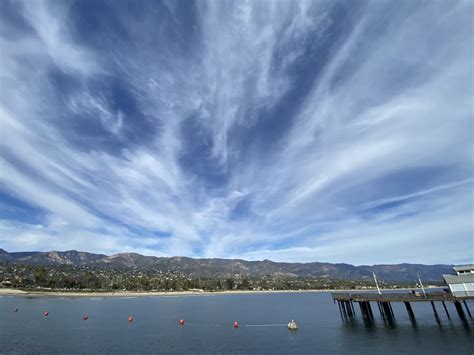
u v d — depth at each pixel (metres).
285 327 64.25
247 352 41.94
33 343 45.91
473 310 77.62
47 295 155.88
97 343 47.34
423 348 39.62
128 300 148.62
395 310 87.50
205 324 71.00
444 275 55.50
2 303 109.50
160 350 43.38
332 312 92.69
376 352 39.09
